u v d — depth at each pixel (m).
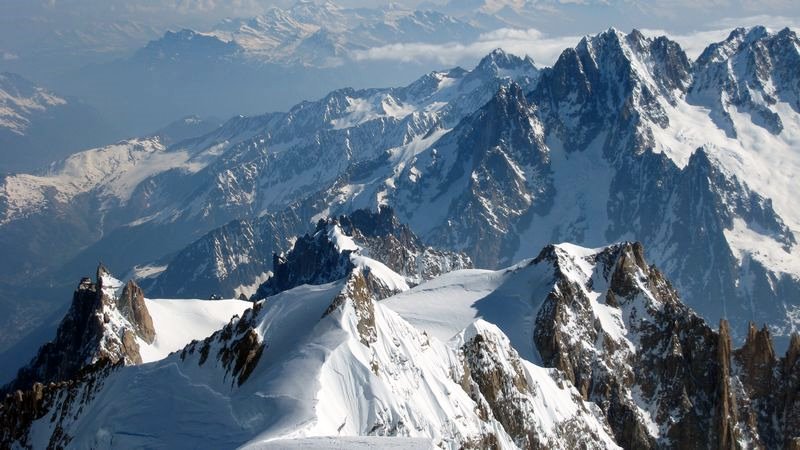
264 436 81.44
